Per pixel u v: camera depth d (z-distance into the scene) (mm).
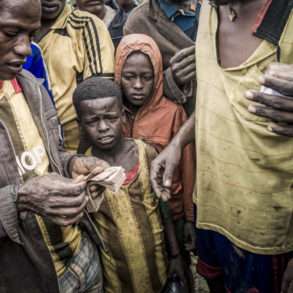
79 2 3408
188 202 2307
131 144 2061
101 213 1965
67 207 1371
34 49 2145
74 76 2307
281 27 1518
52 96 2234
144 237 1994
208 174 1805
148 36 2275
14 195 1399
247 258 1810
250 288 1849
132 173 1991
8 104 1498
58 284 1630
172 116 2252
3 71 1371
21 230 1448
